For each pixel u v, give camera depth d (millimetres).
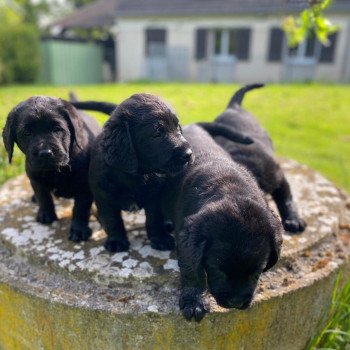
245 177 603
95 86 3408
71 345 605
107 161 609
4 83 3682
